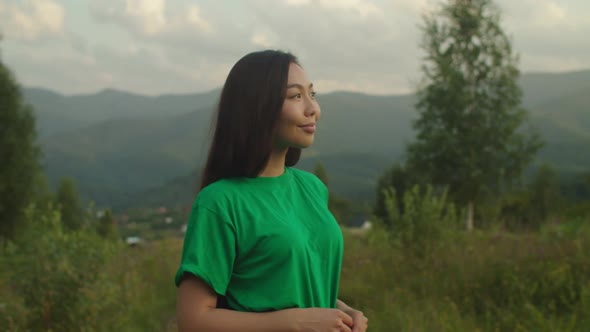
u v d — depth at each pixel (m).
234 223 1.37
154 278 7.03
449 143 19.42
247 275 1.38
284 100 1.48
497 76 19.94
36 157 19.22
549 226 7.05
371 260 6.43
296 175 1.67
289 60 1.52
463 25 20.28
